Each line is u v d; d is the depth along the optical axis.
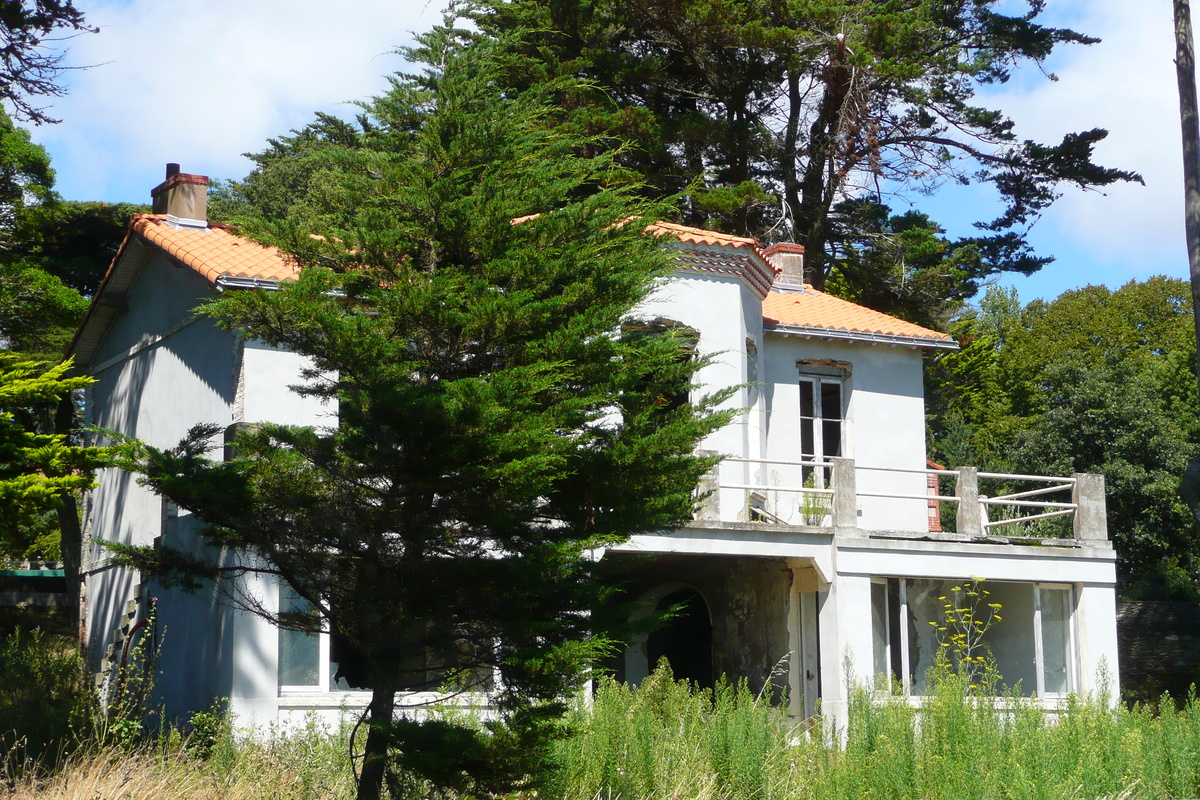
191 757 12.46
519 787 9.87
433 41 10.93
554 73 29.39
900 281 33.88
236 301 9.48
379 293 9.71
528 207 10.64
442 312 9.55
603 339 9.78
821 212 33.88
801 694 19.06
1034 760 12.35
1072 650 19.62
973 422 39.97
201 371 18.50
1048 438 35.06
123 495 21.91
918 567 18.84
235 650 14.89
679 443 10.04
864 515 22.72
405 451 9.23
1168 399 40.38
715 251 19.78
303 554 9.86
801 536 18.39
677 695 14.36
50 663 19.84
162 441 20.03
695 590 22.17
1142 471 33.41
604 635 9.47
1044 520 29.72
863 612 18.44
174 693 17.05
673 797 11.62
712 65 32.44
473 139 10.34
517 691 9.66
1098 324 49.47
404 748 9.38
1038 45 32.50
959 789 11.73
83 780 10.56
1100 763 12.41
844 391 23.19
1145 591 31.77
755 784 12.24
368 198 10.46
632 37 32.09
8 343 28.95
